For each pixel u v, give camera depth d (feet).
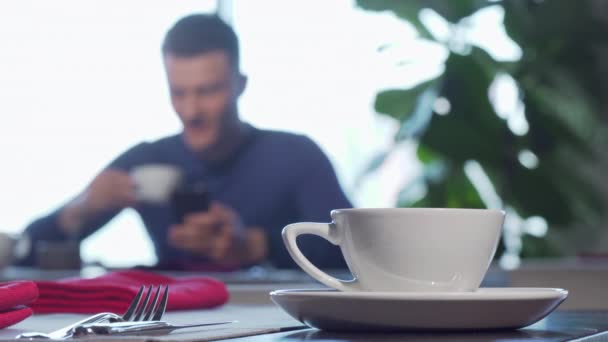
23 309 1.48
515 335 1.27
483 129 9.48
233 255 8.27
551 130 9.66
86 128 11.90
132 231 11.59
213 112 9.39
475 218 1.49
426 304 1.25
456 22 10.14
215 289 2.16
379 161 10.19
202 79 9.29
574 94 9.86
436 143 9.37
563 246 10.31
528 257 9.53
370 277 1.54
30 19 11.80
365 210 1.51
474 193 9.43
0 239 5.33
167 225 9.52
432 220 1.48
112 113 11.93
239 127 9.62
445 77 9.66
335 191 9.45
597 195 9.78
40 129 11.85
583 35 9.91
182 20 9.38
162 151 9.81
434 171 9.63
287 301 1.39
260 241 8.52
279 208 9.50
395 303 1.26
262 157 9.61
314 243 8.54
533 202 9.47
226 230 8.20
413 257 1.49
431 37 10.16
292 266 8.71
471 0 10.07
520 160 9.59
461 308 1.26
